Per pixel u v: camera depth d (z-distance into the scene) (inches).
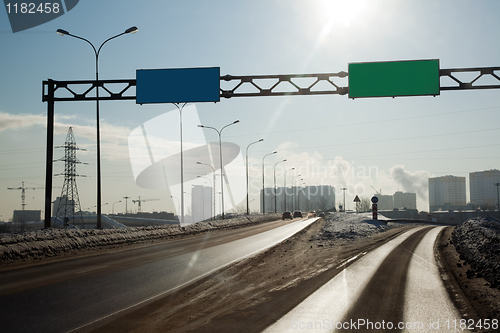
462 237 973.2
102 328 265.7
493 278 424.5
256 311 304.7
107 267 564.7
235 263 608.4
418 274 474.6
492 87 722.8
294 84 768.3
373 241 981.2
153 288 407.5
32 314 300.2
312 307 314.0
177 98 766.5
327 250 786.2
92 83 804.0
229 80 769.6
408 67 731.4
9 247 649.6
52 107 822.5
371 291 374.3
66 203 2506.2
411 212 5152.6
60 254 740.0
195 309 317.4
